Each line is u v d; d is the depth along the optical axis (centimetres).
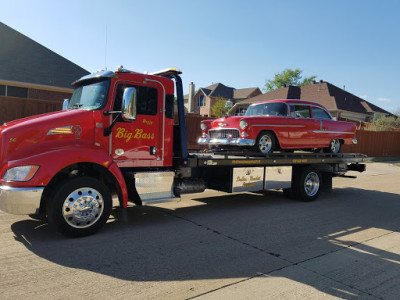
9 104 972
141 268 386
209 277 370
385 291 353
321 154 836
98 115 510
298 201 829
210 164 619
